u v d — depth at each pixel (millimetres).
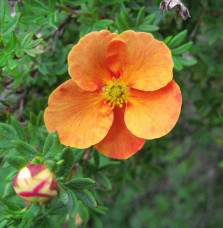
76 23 117
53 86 112
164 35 111
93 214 114
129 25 94
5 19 90
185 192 212
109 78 80
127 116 80
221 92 136
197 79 144
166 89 77
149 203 233
